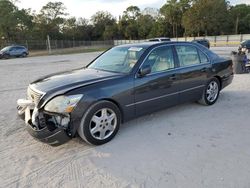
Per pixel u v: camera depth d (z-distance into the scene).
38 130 3.26
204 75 5.05
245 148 3.40
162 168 2.98
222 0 52.03
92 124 3.51
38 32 60.03
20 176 2.91
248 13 63.06
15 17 49.31
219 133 3.91
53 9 63.09
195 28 52.25
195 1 52.97
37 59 23.25
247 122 4.34
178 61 4.60
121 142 3.69
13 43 39.28
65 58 23.16
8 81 9.73
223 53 19.84
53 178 2.85
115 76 3.81
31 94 3.63
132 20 82.94
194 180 2.72
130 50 4.44
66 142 3.45
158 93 4.23
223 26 53.91
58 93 3.29
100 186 2.68
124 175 2.87
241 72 9.27
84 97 3.34
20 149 3.57
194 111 4.99
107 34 82.00
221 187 2.59
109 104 3.61
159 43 4.47
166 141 3.68
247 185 2.61
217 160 3.11
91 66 4.71
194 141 3.66
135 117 4.05
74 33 75.12
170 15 67.12
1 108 5.67
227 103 5.50
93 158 3.26
